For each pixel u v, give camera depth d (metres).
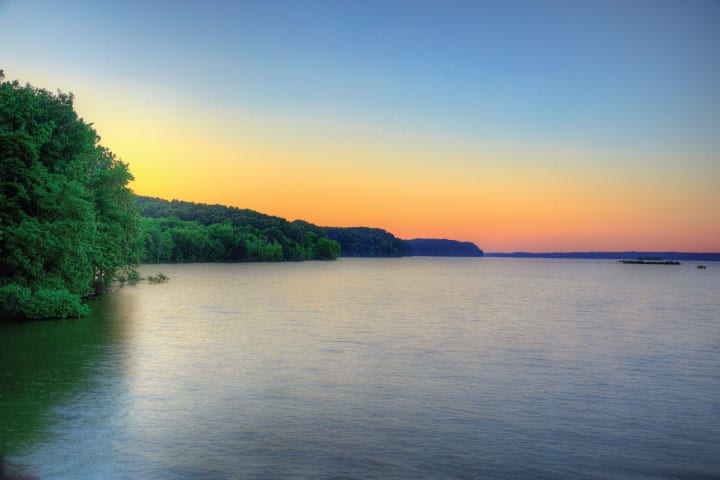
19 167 36.81
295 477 11.61
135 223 59.31
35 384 18.84
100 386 18.69
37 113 38.00
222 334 31.47
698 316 47.66
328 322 38.59
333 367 22.92
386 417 16.03
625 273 196.00
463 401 18.02
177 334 30.95
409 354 26.42
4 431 14.04
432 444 13.85
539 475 12.08
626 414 16.80
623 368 23.94
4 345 26.27
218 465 12.13
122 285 69.19
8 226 36.22
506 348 28.81
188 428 14.59
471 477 11.88
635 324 40.97
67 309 37.19
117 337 29.12
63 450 12.81
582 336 33.97
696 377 22.17
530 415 16.56
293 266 189.62
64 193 38.06
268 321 38.34
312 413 16.23
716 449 13.84
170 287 72.44
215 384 19.45
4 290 35.16
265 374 21.27
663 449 13.81
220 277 103.69
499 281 120.12
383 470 12.12
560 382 21.03
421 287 90.25
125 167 54.22
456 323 39.81
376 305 53.84
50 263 39.22
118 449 12.95
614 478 12.01
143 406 16.48
